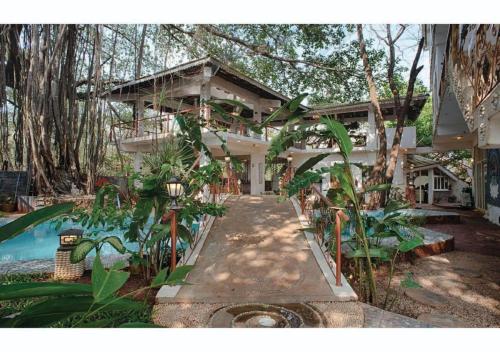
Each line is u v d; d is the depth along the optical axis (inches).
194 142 229.3
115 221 185.8
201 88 437.1
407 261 235.1
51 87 383.6
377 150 626.2
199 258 190.4
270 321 120.5
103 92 462.0
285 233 238.5
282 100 576.4
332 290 147.3
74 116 428.5
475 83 184.5
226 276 164.7
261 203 344.2
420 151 631.8
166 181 170.2
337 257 154.9
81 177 437.7
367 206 450.6
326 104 671.1
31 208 367.6
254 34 473.4
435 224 392.5
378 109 470.9
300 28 466.9
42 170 376.5
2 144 424.8
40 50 362.0
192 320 121.8
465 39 209.6
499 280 198.5
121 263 50.6
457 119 441.1
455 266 227.1
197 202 199.6
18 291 39.3
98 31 387.9
